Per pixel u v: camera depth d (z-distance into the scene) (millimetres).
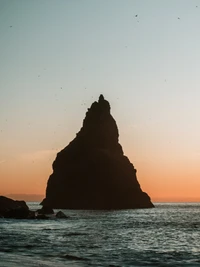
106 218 98500
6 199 94938
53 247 37406
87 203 178375
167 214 126938
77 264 27594
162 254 33938
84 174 183250
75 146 192000
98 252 34750
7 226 63719
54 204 182500
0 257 29375
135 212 144125
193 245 41250
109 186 180750
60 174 186500
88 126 197375
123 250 36469
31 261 27859
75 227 65875
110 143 196125
